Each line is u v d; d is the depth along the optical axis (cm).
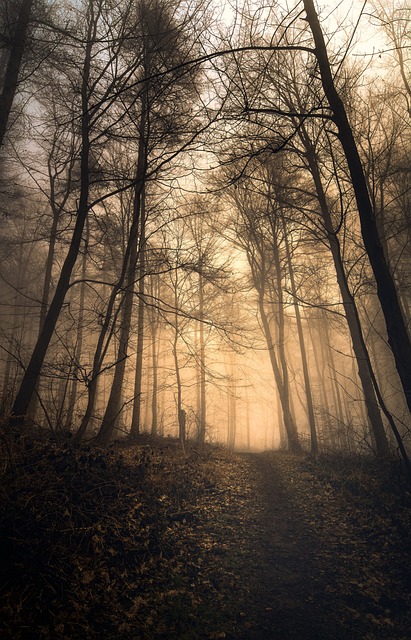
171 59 726
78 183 1288
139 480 679
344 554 541
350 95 905
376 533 582
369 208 589
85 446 727
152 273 1018
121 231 1475
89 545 447
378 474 841
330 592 455
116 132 942
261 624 394
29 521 418
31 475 486
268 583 479
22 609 330
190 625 383
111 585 409
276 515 716
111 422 1024
